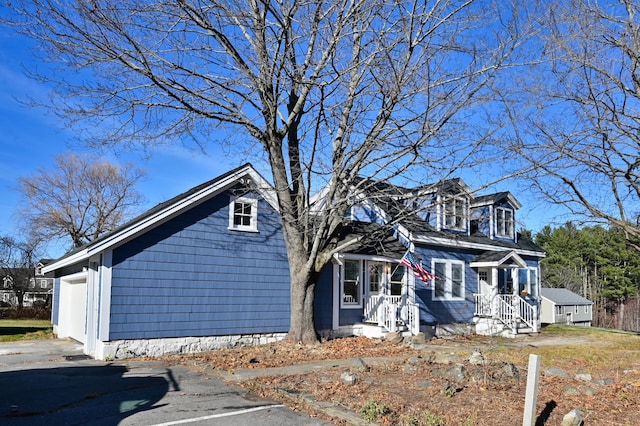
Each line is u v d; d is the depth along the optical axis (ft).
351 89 43.09
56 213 131.95
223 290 46.50
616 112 38.86
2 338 58.85
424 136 39.55
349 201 45.27
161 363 37.65
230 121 41.93
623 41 37.65
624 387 28.27
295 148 46.62
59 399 25.75
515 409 22.75
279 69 40.75
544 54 40.50
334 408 23.20
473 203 75.46
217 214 46.85
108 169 137.08
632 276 168.14
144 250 41.98
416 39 39.52
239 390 28.17
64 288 61.52
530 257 80.28
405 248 61.98
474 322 68.69
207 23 37.91
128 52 36.81
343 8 40.09
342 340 51.08
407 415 21.71
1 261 149.28
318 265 46.62
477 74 39.22
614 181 41.01
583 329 78.43
